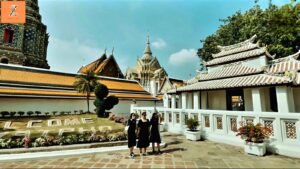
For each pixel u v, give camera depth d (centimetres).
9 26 2658
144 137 733
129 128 724
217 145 901
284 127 748
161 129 1337
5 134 911
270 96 1469
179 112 1243
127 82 3278
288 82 1077
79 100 2219
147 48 7288
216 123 1009
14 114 1730
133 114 747
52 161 663
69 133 984
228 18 2756
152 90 4934
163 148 847
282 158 691
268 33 1986
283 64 1426
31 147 773
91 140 884
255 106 1259
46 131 1013
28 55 2836
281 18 1366
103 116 1692
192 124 1041
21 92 1820
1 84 1788
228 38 2603
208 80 1797
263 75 1334
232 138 911
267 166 607
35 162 651
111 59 3578
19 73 2073
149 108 1574
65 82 2366
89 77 2048
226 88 1420
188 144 922
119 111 2605
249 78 1391
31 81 2059
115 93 2731
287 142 727
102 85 1727
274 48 1903
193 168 588
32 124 1262
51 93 2036
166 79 4619
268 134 788
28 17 2881
